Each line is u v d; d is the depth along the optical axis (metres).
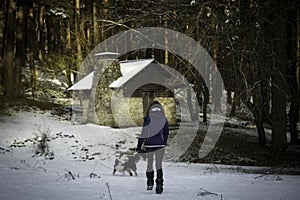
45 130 22.91
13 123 23.81
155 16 17.97
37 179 10.52
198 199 7.68
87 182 10.09
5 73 29.77
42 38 46.34
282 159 20.02
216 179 11.38
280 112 21.53
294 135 25.58
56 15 28.67
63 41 37.78
